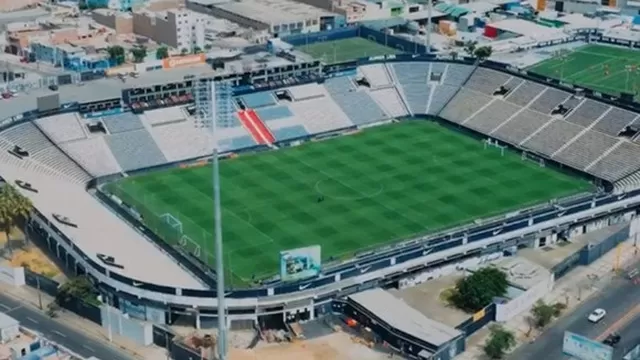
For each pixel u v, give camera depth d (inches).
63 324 7244.1
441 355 6683.1
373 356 6894.7
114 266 7504.9
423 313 7445.9
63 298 7406.5
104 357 6796.3
